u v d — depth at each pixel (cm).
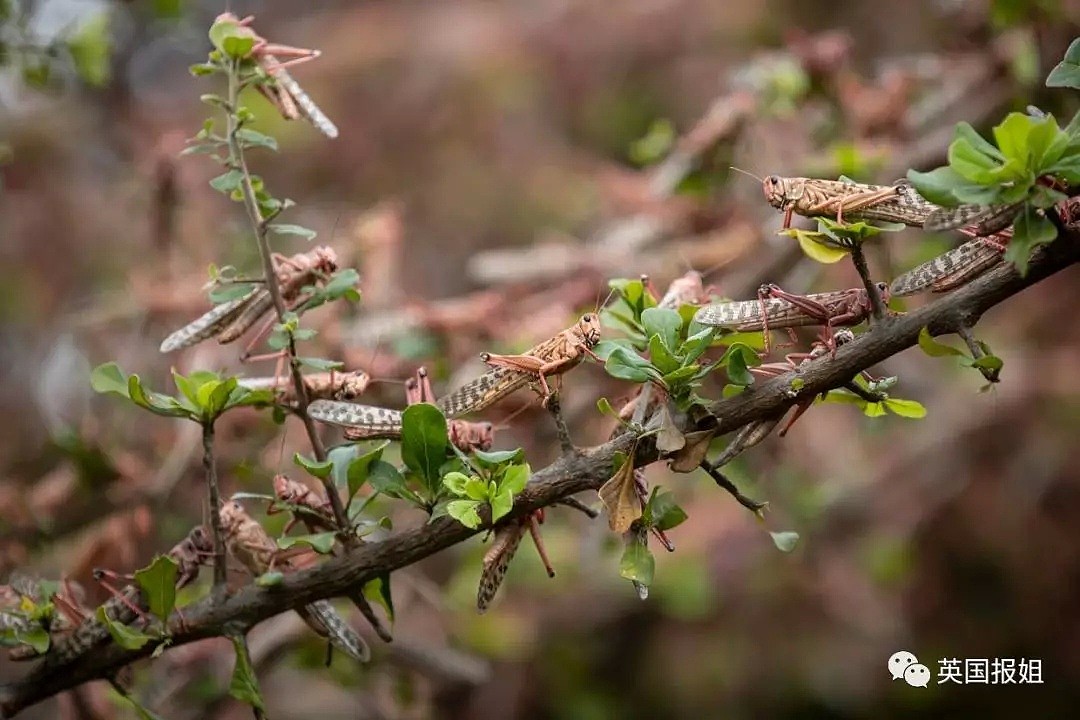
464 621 285
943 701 372
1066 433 357
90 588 201
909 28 442
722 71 473
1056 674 371
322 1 552
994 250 167
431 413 169
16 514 206
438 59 491
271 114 432
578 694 353
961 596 382
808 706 368
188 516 221
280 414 174
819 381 168
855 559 360
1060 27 211
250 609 173
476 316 214
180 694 209
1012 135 163
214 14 507
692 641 377
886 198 167
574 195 445
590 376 212
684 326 172
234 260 242
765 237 225
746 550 349
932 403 342
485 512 169
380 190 467
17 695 174
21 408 368
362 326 212
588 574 319
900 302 172
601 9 498
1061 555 372
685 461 168
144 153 327
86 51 205
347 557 172
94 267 361
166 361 241
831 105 246
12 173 382
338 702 318
